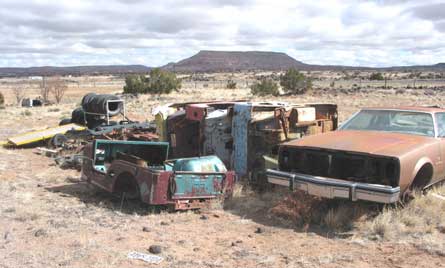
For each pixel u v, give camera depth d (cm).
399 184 631
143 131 1395
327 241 602
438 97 4138
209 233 639
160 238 612
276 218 706
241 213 738
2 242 585
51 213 727
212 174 767
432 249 557
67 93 6900
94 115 1614
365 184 623
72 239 600
